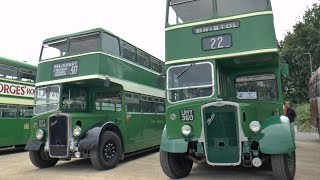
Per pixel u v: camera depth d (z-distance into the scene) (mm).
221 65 8367
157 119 14805
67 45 11078
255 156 7336
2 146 15969
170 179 8320
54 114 10211
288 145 6957
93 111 11828
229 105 7336
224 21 7797
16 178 9086
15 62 16969
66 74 10773
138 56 13641
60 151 10000
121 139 11328
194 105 7629
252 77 8938
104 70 10656
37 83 11227
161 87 15820
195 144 7805
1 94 15969
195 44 7949
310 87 21344
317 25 35344
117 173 9445
